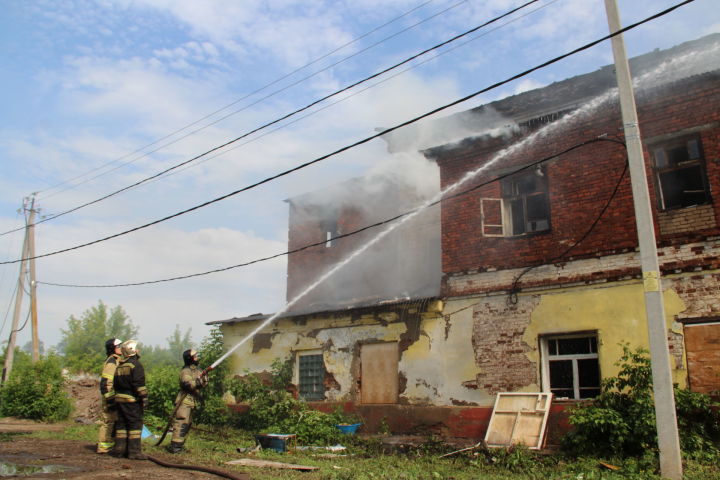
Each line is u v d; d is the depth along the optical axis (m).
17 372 19.56
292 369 17.56
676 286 11.48
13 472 7.50
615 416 10.27
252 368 18.53
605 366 11.98
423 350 14.76
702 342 11.01
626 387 11.60
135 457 9.05
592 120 13.32
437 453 11.64
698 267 11.31
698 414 10.50
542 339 13.04
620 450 10.13
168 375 17.88
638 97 12.75
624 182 12.56
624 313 11.98
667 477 8.21
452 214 15.05
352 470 8.88
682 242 11.60
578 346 12.68
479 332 13.91
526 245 13.66
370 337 15.89
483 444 11.48
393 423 14.66
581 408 11.12
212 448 11.70
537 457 10.60
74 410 19.48
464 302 14.30
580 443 10.73
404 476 8.51
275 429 14.52
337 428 14.33
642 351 10.92
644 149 12.52
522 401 12.66
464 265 14.53
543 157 13.90
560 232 13.23
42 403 18.14
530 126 14.27
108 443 9.66
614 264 12.33
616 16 9.56
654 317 8.58
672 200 12.32
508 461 10.27
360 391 15.88
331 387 16.47
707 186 11.70
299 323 17.75
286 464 9.23
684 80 12.16
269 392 17.09
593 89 13.82
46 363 19.47
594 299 12.43
